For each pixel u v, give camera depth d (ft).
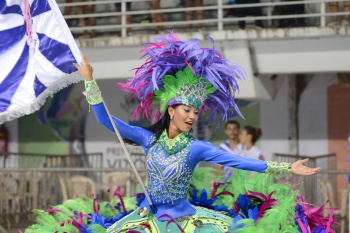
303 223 31.60
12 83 33.45
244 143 63.72
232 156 29.94
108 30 81.66
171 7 79.82
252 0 74.74
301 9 74.33
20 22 33.24
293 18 74.18
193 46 30.48
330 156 80.53
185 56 30.35
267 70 69.97
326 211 60.44
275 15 74.54
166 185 30.35
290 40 69.05
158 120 31.86
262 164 29.68
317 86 82.48
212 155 30.12
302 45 68.90
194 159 30.30
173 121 30.42
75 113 90.79
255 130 63.77
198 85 30.30
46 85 32.63
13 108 33.40
